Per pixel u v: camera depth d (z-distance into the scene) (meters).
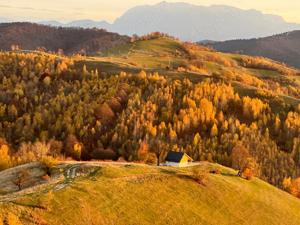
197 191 93.31
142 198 80.00
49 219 62.16
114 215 70.56
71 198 70.12
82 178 82.75
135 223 70.88
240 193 103.38
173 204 82.94
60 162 106.50
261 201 104.94
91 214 67.62
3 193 87.19
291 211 107.94
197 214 83.88
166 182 91.25
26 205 63.88
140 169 96.31
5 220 57.75
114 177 86.19
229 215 90.19
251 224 90.75
